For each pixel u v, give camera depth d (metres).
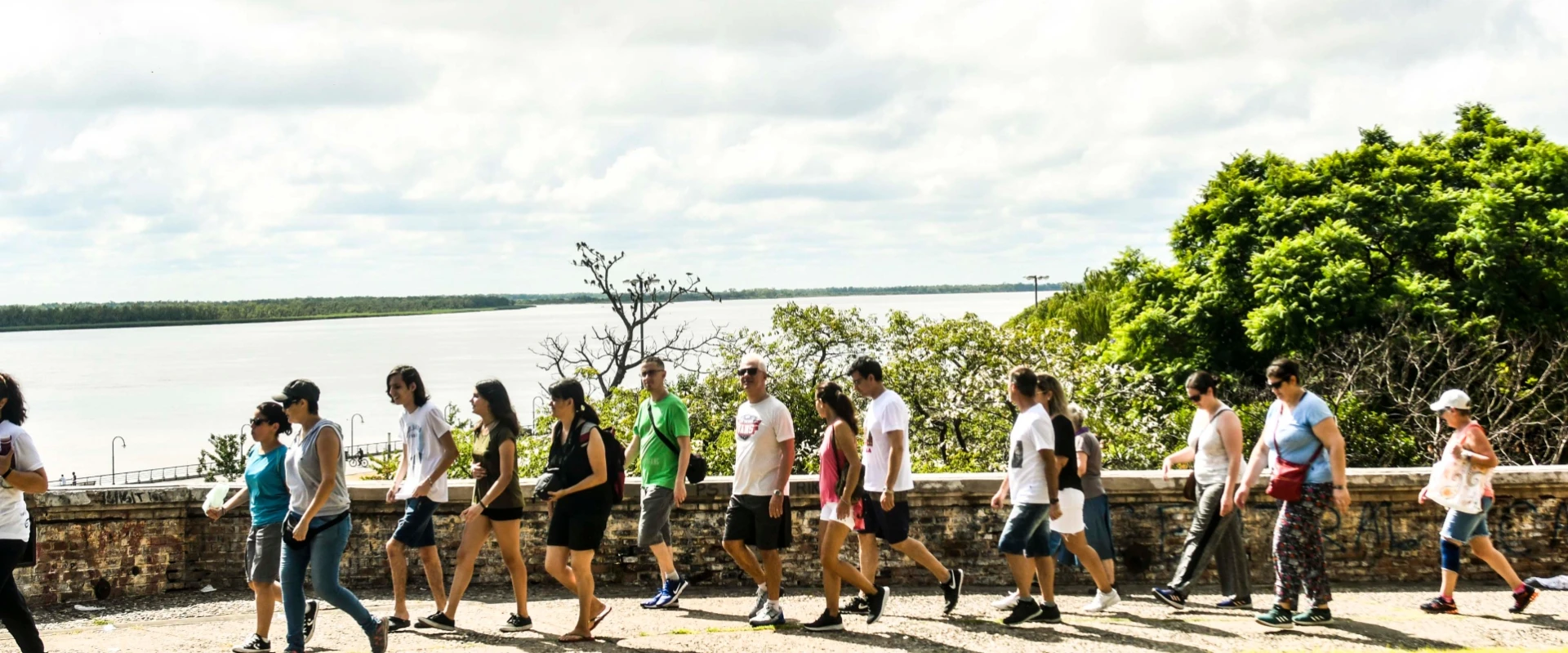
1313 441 7.53
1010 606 8.23
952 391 25.12
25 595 8.87
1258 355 31.25
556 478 7.57
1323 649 7.00
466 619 8.32
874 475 7.93
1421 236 31.88
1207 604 8.49
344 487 7.14
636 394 25.97
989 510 9.42
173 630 8.16
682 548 9.48
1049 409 7.95
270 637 7.89
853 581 7.76
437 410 8.03
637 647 7.30
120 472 80.25
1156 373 31.92
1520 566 9.20
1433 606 8.02
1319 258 30.06
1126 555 9.36
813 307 27.56
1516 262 29.81
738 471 7.96
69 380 199.12
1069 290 41.88
